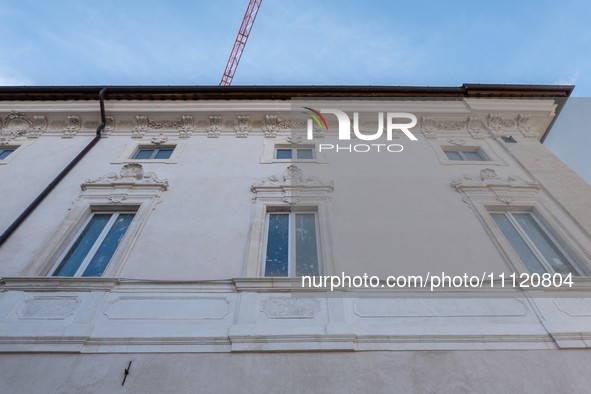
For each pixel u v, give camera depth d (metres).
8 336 4.95
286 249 7.02
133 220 7.25
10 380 4.52
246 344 4.91
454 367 4.73
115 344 4.92
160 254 6.47
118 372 4.62
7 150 10.38
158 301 5.57
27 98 11.52
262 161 9.41
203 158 9.59
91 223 7.54
